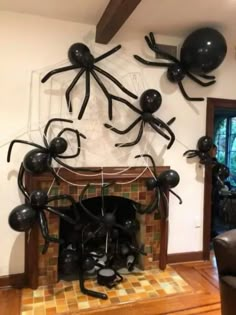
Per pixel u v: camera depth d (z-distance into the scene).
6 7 2.22
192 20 2.39
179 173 2.86
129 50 2.63
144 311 2.08
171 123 2.74
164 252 2.74
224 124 5.21
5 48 2.30
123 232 2.71
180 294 2.30
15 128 2.35
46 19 2.38
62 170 2.38
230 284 1.53
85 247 2.57
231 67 2.95
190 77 2.77
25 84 2.36
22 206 2.10
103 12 2.22
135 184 2.62
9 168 2.35
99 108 2.57
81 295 2.26
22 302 2.16
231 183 4.97
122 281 2.49
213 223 3.87
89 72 2.40
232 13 2.26
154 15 2.29
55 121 2.44
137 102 2.67
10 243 2.39
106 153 2.61
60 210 2.37
